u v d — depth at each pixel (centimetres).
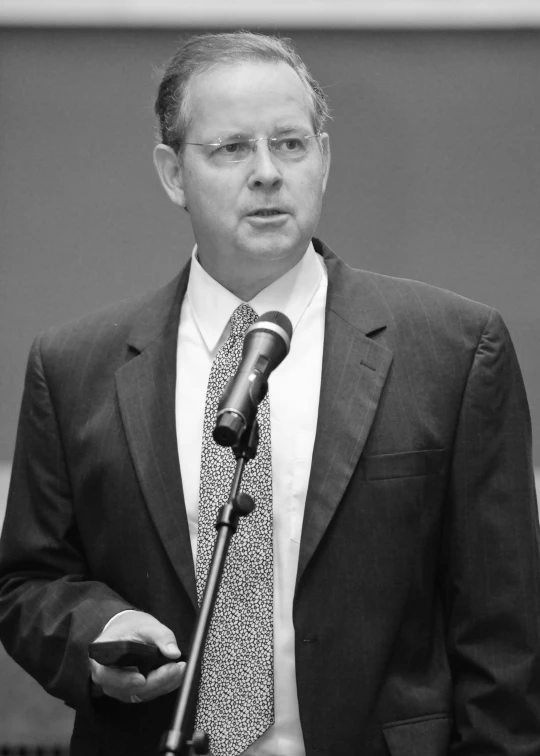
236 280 764
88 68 1184
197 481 730
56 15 1179
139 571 730
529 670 703
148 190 1188
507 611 710
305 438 730
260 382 605
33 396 786
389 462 713
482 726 693
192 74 755
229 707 698
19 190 1193
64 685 709
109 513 742
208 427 736
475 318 755
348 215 1170
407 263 1169
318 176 743
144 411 748
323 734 690
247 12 1162
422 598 716
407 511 711
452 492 726
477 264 1164
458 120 1162
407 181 1167
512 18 1150
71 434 764
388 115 1165
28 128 1189
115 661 640
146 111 1184
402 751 686
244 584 707
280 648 704
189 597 708
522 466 737
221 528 583
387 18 1156
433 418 724
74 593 742
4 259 1191
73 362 782
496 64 1159
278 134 731
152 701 725
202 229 749
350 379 733
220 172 732
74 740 758
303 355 755
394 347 743
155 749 722
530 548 723
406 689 704
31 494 780
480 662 706
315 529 700
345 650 696
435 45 1159
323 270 795
